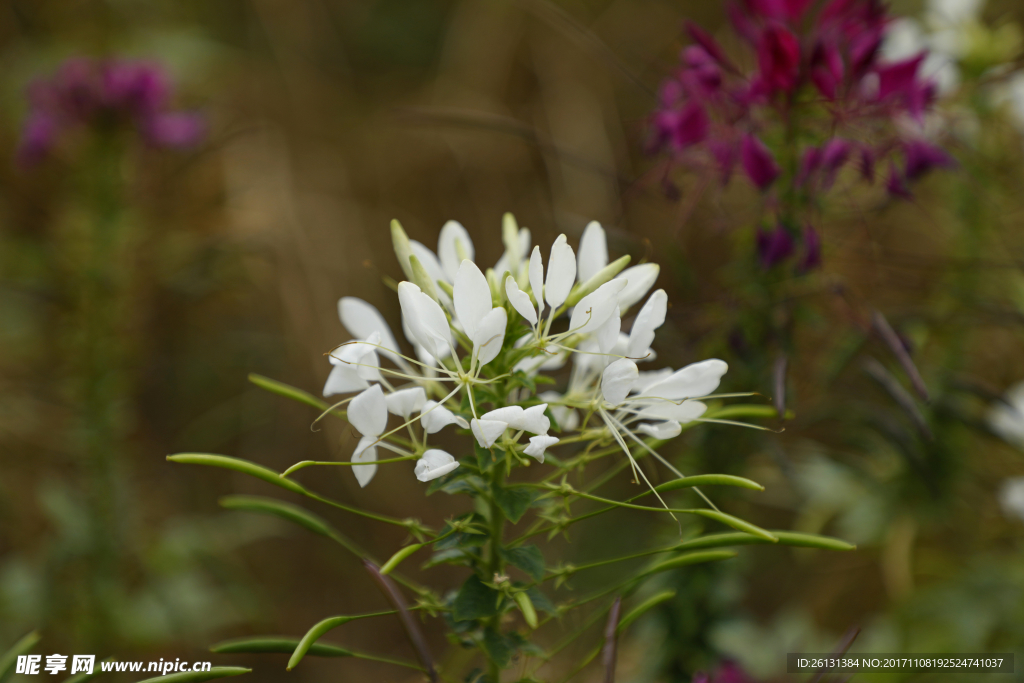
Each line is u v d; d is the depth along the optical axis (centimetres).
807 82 100
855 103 100
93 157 131
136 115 132
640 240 104
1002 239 121
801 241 102
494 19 205
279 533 153
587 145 190
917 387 96
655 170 106
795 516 154
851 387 106
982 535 125
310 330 184
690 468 105
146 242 138
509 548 89
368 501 182
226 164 175
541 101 200
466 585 88
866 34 99
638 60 170
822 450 109
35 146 129
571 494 88
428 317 87
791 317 103
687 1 199
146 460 159
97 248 129
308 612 170
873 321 99
